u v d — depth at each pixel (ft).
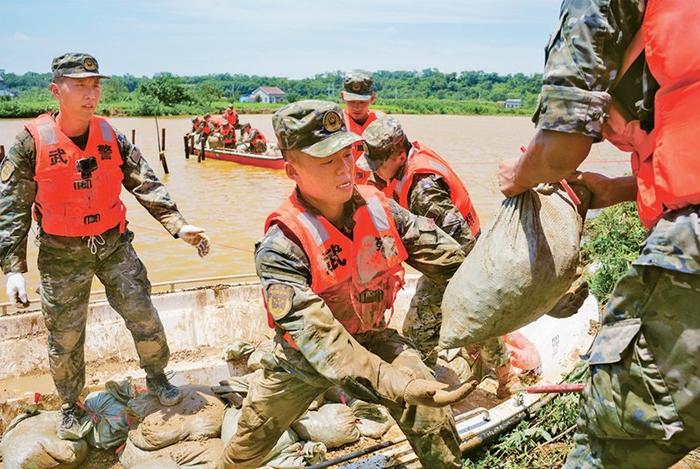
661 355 6.52
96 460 14.55
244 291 19.58
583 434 7.59
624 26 6.50
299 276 9.40
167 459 13.44
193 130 85.51
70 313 13.99
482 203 49.24
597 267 22.59
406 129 156.56
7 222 13.38
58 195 13.34
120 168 14.40
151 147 99.55
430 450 10.31
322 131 9.05
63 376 14.11
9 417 15.19
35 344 17.70
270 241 9.51
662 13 6.25
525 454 13.10
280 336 10.43
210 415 14.29
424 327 14.35
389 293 10.42
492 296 8.11
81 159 13.39
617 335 6.78
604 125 6.81
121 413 14.74
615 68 6.64
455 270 10.30
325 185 9.20
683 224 6.29
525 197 8.08
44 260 13.80
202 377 16.79
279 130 9.23
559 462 12.82
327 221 9.60
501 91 472.44
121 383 15.47
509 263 7.98
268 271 9.41
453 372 17.29
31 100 296.51
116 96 285.43
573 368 15.71
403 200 14.42
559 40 6.72
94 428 14.70
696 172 6.14
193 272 34.09
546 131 6.81
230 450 11.41
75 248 13.74
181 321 18.78
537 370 16.05
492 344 15.19
